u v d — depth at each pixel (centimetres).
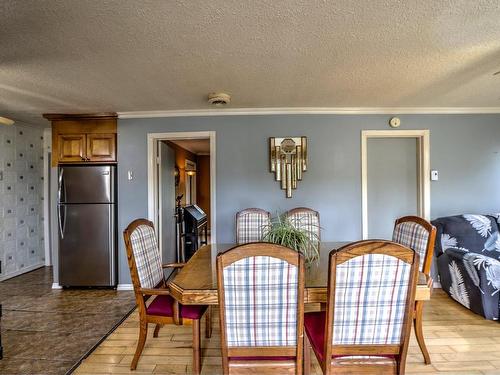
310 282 163
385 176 377
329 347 133
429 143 359
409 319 130
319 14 159
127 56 206
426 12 158
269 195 362
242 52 203
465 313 276
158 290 193
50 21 161
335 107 352
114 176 367
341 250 126
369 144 377
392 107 353
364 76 250
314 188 361
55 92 283
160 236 390
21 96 294
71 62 214
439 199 360
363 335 133
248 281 128
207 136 365
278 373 136
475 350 217
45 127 464
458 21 167
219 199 364
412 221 222
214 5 149
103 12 154
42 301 327
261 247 126
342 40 187
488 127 360
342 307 130
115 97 301
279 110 357
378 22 167
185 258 496
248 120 362
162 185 404
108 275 361
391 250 125
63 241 363
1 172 409
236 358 137
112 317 284
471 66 229
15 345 232
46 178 481
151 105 334
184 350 224
